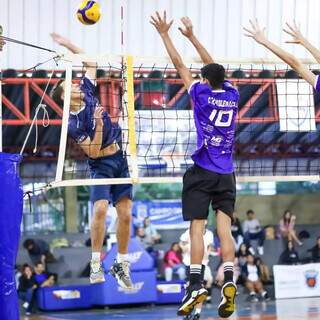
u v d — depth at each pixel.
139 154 20.03
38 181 32.25
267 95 24.92
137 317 26.23
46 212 35.12
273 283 33.75
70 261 33.31
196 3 29.66
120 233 14.80
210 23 29.80
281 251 35.44
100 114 14.28
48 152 30.52
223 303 12.61
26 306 30.17
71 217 35.38
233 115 13.07
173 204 36.28
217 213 13.08
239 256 33.25
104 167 14.41
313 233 37.88
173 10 29.53
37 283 30.55
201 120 12.94
